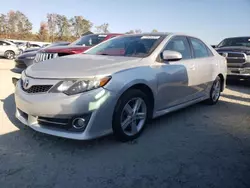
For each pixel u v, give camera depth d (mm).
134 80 3115
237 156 3008
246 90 7320
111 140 3281
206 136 3596
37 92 2932
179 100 4105
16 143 3061
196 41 4762
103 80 2857
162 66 3633
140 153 2975
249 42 8828
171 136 3533
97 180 2408
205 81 4789
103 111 2857
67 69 3031
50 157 2779
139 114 3381
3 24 46688
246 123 4246
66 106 2744
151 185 2367
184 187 2355
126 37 4387
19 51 16719
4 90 5809
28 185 2277
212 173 2609
